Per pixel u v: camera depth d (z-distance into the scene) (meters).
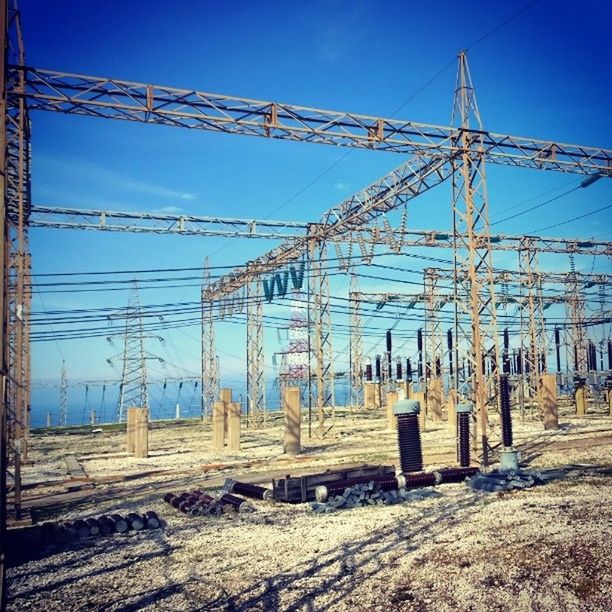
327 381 41.47
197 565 9.72
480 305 21.80
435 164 20.72
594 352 52.94
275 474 19.03
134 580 9.09
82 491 17.42
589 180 23.86
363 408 56.81
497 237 35.16
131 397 57.41
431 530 11.27
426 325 46.69
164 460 24.44
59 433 45.16
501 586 8.12
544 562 8.97
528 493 14.45
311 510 13.67
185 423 51.47
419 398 34.53
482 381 18.70
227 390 33.19
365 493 14.15
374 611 7.55
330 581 8.71
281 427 40.75
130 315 22.47
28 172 19.34
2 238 6.10
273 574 9.13
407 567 9.16
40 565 10.03
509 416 21.44
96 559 10.27
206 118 16.61
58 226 26.16
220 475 19.38
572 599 7.52
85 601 8.27
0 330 5.92
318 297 30.58
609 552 9.21
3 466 5.81
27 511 13.21
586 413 41.12
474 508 13.02
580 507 12.52
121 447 31.41
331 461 21.61
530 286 36.91
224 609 7.83
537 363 36.56
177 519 13.25
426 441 27.23
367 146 18.73
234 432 26.75
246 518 13.11
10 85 14.94
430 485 15.76
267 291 30.53
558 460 19.56
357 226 27.58
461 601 7.70
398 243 28.78
